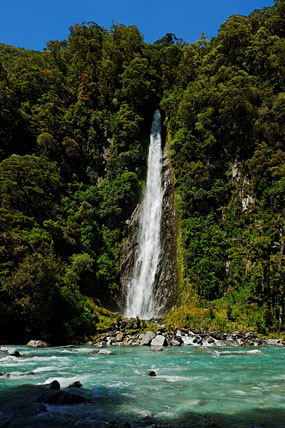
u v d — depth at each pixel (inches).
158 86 2354.8
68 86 2377.0
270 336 995.3
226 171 1632.6
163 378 434.0
